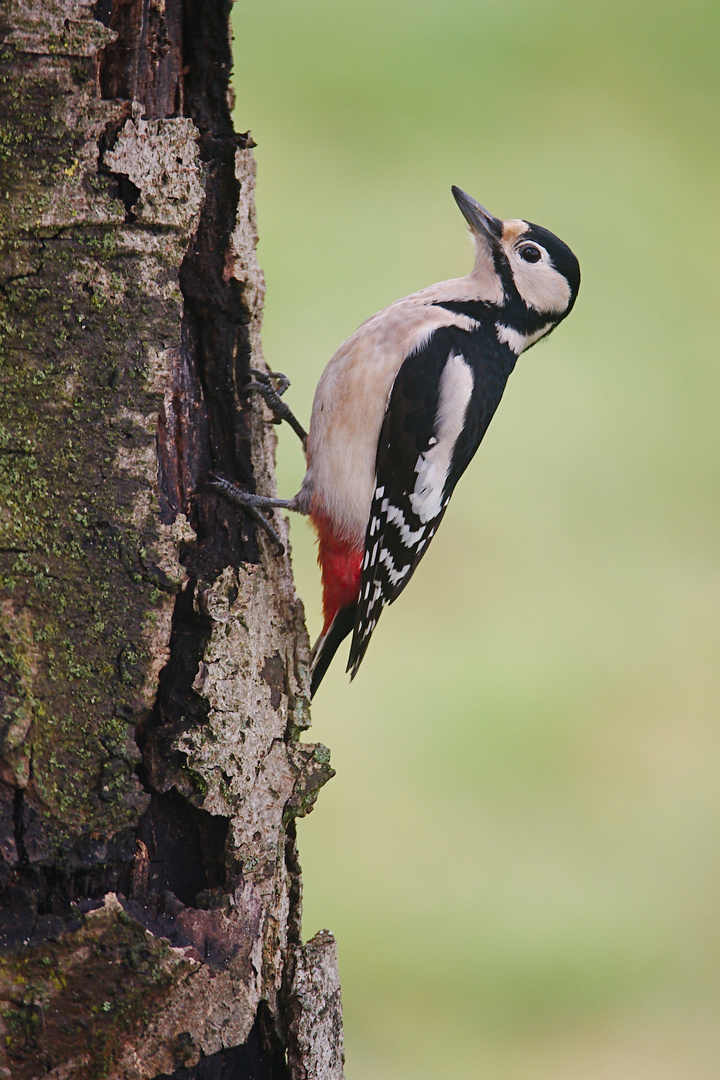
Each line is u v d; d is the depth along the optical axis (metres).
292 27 19.77
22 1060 5.95
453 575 15.80
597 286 18.86
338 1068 7.16
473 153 19.48
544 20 20.95
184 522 6.34
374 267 17.22
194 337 6.91
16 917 5.95
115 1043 6.06
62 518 6.06
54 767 6.03
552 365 17.91
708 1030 11.55
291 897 7.12
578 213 19.14
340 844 12.85
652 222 19.20
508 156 19.33
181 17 6.52
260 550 7.01
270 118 19.02
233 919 6.47
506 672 14.55
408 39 20.39
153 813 6.29
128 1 6.11
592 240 19.05
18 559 6.03
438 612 15.41
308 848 12.79
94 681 6.09
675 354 17.97
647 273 18.84
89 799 6.06
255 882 6.68
